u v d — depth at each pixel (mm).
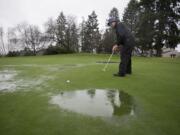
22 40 50656
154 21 26609
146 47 28625
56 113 2729
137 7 29109
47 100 3314
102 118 2549
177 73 6055
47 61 12133
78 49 49969
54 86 4328
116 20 5285
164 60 13523
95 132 2186
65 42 49188
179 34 26641
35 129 2271
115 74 5410
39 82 4824
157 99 3322
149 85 4289
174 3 25719
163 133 2166
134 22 36531
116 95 3557
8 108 2953
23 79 5312
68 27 49562
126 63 5230
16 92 3885
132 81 4668
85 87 4152
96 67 7367
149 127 2297
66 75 5645
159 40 26641
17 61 12734
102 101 3232
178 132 2189
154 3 27219
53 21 49750
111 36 41000
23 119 2549
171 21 26453
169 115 2646
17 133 2188
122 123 2404
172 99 3322
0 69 7766
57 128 2287
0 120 2529
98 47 48000
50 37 49750
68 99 3357
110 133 2162
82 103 3135
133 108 2910
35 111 2812
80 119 2521
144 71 6441
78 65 8672
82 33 49906
